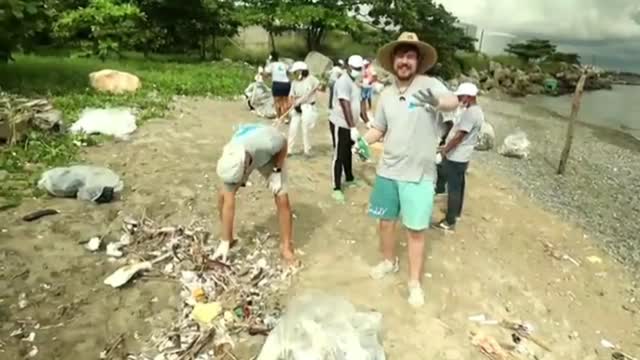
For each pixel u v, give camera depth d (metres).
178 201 6.74
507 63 40.53
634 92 39.31
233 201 5.27
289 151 9.68
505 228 7.55
